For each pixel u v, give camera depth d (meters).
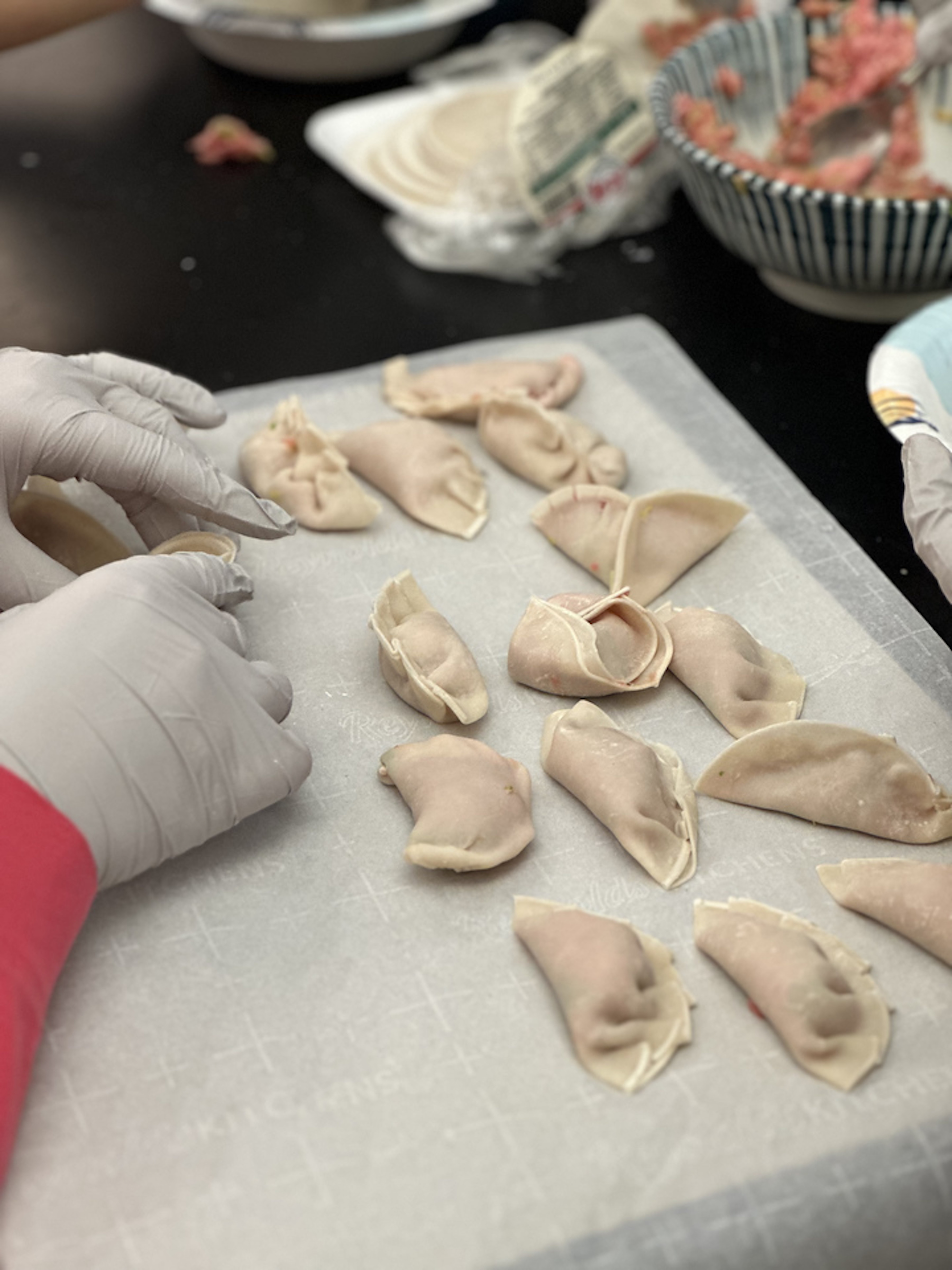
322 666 0.93
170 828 0.75
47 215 1.55
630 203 1.52
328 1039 0.70
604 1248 0.61
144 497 0.95
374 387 1.20
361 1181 0.64
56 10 1.43
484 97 1.59
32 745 0.72
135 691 0.74
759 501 1.07
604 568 0.99
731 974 0.73
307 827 0.82
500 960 0.74
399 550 1.03
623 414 1.16
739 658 0.89
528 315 1.40
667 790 0.82
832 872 0.78
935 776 0.84
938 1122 0.66
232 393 1.19
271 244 1.51
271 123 1.74
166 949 0.75
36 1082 0.68
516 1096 0.67
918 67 1.30
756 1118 0.66
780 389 1.28
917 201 1.16
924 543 0.83
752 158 1.32
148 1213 0.63
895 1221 0.63
